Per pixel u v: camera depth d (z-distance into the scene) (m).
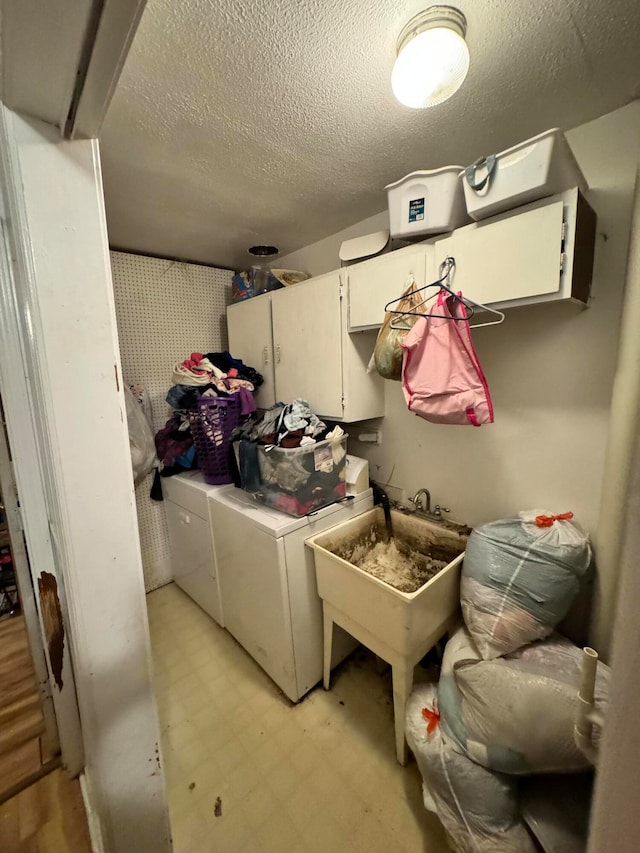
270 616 1.59
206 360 2.14
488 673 1.04
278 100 1.04
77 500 0.75
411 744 1.13
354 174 1.42
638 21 0.81
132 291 2.19
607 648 1.17
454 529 1.60
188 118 1.10
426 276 1.34
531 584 1.16
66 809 1.09
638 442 0.29
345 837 1.11
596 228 1.19
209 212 1.73
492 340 1.47
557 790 0.95
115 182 1.45
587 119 1.16
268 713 1.54
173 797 1.23
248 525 1.61
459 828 0.95
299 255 2.26
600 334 1.22
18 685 1.61
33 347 0.70
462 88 1.01
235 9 0.77
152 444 2.24
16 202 0.64
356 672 1.74
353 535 1.75
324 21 0.80
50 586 0.98
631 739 0.29
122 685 0.86
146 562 2.42
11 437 0.87
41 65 0.50
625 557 0.30
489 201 1.09
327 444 1.63
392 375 1.31
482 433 1.56
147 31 0.80
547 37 0.85
